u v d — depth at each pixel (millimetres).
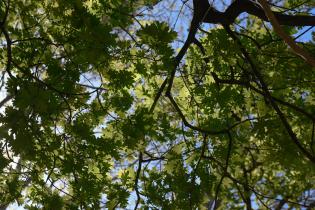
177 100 6523
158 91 5961
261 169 9039
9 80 4332
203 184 5688
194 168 5773
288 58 5848
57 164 5043
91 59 4359
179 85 6566
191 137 6273
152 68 4691
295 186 9125
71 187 5133
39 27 5141
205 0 5672
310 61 2818
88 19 4234
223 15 5668
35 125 4363
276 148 6188
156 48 4461
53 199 5023
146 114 4945
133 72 4949
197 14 5707
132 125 4914
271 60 6078
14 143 4242
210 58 5246
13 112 4195
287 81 6082
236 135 5930
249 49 5781
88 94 4617
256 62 5730
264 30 6824
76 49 4504
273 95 6086
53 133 4719
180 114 5621
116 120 5023
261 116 6133
